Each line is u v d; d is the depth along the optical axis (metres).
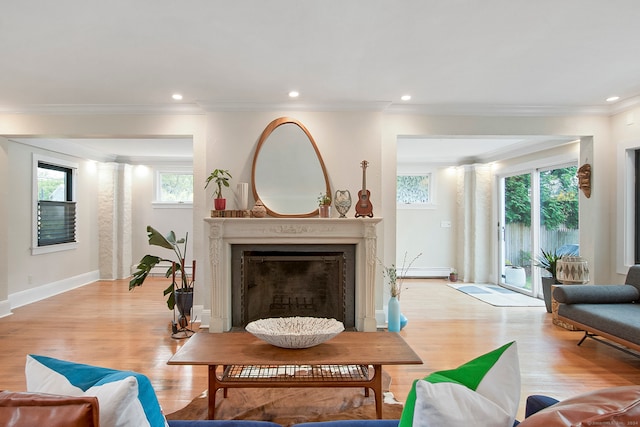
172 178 7.57
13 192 5.05
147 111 4.23
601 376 2.91
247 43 2.72
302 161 4.12
